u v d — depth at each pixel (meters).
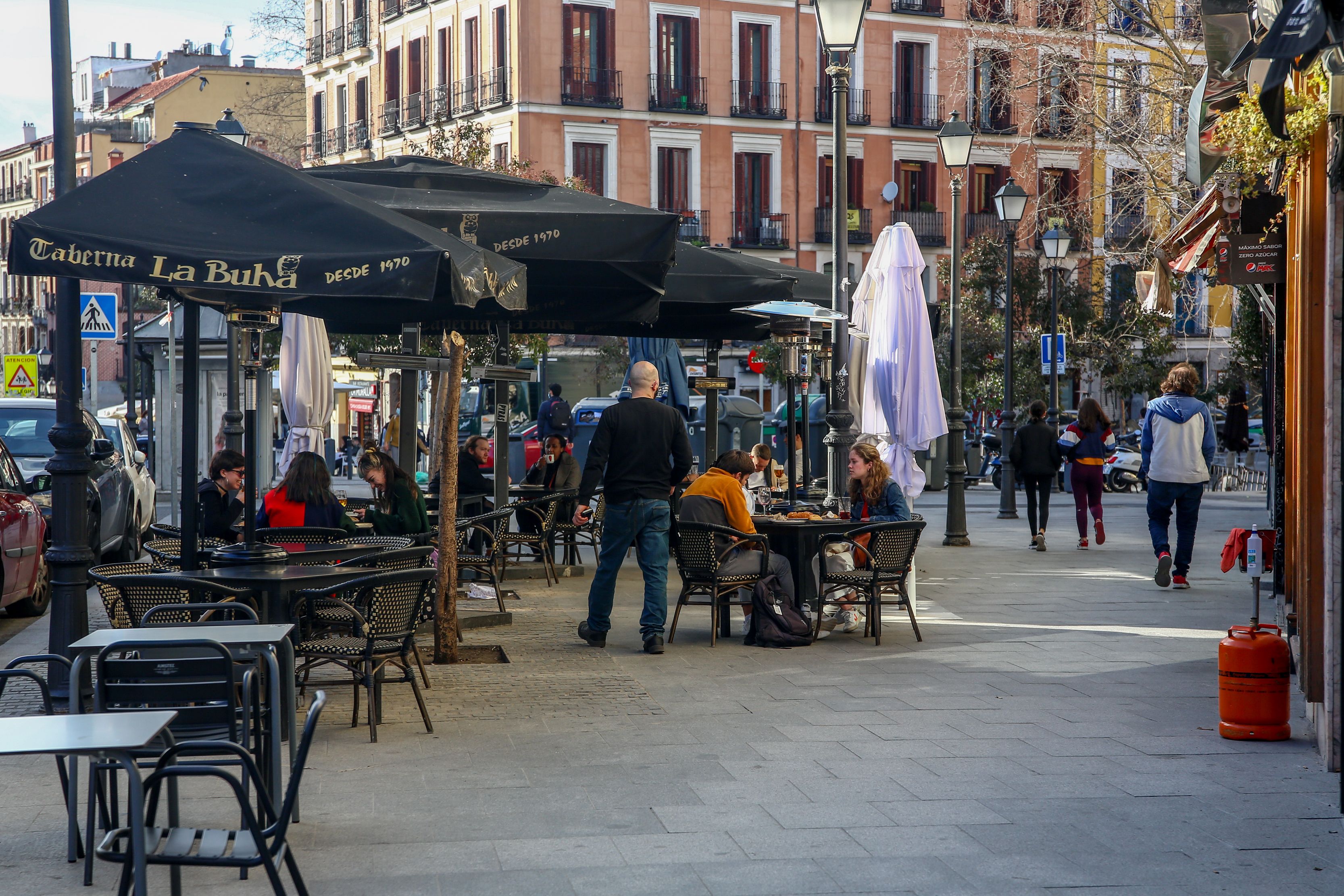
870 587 10.88
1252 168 7.62
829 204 51.97
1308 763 7.04
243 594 7.56
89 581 8.21
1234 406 31.02
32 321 90.12
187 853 4.47
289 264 6.80
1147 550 18.70
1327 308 6.82
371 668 7.60
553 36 48.06
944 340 42.84
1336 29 5.07
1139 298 23.53
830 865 5.42
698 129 49.94
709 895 5.08
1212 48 7.79
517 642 11.01
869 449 11.76
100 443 15.21
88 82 98.81
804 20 51.59
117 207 7.19
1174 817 6.07
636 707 8.45
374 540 9.82
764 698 8.74
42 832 5.96
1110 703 8.53
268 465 16.67
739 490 10.99
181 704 5.34
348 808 6.21
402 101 54.41
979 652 10.48
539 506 15.71
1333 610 6.80
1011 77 25.86
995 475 36.22
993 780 6.70
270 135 70.06
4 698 8.84
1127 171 24.47
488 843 5.70
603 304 12.23
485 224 9.56
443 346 15.30
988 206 53.88
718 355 17.80
